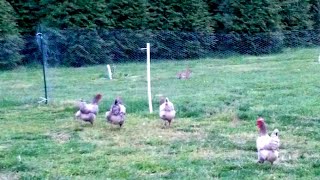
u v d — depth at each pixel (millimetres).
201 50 29109
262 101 14055
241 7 31812
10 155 8992
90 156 8828
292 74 20406
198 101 14188
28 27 28219
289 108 12844
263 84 17516
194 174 7664
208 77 20125
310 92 15445
